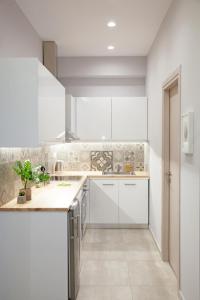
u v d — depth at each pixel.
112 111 5.20
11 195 2.97
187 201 2.52
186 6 2.54
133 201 4.93
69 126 5.02
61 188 3.64
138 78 5.48
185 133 2.48
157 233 4.10
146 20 3.69
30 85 2.56
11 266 2.63
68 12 3.46
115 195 4.93
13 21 3.09
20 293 2.64
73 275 2.68
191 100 2.39
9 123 2.58
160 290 2.94
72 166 5.54
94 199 4.94
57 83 3.42
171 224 3.51
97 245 4.17
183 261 2.68
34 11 3.42
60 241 2.61
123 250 3.99
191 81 2.39
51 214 2.61
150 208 4.80
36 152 3.92
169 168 3.62
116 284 3.06
